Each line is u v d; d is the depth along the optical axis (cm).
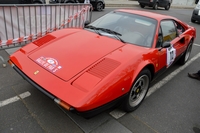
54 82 222
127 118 280
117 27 338
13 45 467
